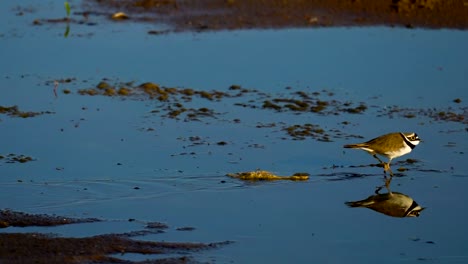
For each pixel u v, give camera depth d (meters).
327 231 45.19
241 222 46.22
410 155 56.44
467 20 82.81
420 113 63.06
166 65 73.75
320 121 62.16
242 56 75.25
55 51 77.75
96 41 80.38
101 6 91.00
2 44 79.75
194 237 44.12
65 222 45.56
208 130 60.62
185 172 53.28
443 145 57.69
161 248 42.56
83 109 64.81
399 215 47.31
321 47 77.06
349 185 51.75
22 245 42.31
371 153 53.84
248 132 60.19
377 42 77.94
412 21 83.12
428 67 71.75
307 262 41.44
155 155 56.03
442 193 50.47
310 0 87.69
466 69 71.12
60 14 89.06
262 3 87.62
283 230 45.22
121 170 53.47
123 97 67.19
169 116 63.41
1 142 58.12
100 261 40.94
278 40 79.06
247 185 51.50
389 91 67.31
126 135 59.69
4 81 70.50
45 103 65.94
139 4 90.19
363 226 45.88
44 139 58.81
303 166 54.41
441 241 44.06
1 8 92.06
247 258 41.72
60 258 41.06
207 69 72.56
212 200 49.19
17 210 47.16
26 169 53.47
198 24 83.88
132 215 46.88
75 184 51.22
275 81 69.81
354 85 68.62
